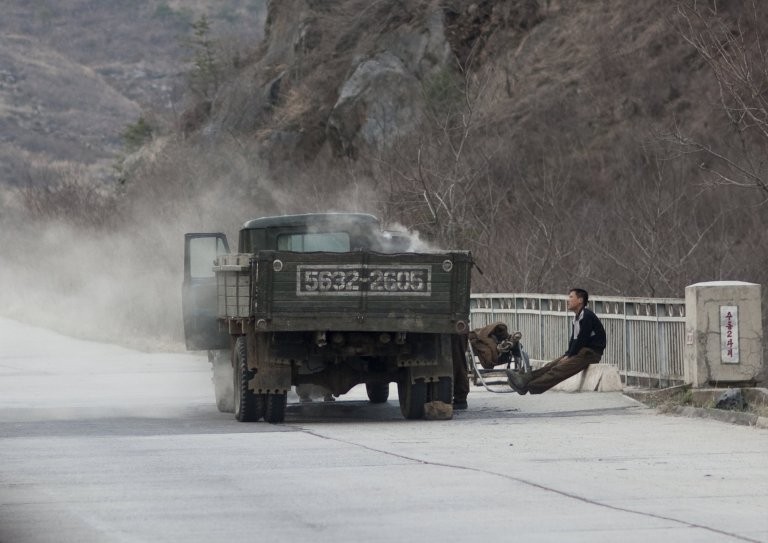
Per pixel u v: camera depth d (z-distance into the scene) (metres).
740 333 46.97
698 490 29.45
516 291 78.69
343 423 46.47
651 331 53.66
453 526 25.30
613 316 57.22
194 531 25.20
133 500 29.05
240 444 39.69
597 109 106.94
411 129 106.31
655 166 94.19
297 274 44.97
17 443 41.09
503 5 123.94
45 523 26.30
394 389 64.12
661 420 44.44
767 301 62.56
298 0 149.62
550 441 38.94
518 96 112.75
